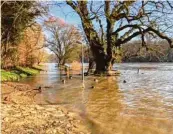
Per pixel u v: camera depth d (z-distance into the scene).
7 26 36.66
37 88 28.19
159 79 41.16
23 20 37.09
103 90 26.88
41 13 35.53
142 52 48.88
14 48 44.81
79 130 11.84
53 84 32.81
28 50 61.03
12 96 21.33
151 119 14.09
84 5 38.66
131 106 17.89
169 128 12.41
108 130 12.03
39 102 19.25
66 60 108.25
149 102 19.52
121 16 40.84
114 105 18.23
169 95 23.30
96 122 13.36
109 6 40.22
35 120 13.19
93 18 39.44
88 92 25.23
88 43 46.34
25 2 32.94
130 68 80.94
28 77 46.47
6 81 34.09
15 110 15.41
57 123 12.77
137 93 24.62
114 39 45.56
